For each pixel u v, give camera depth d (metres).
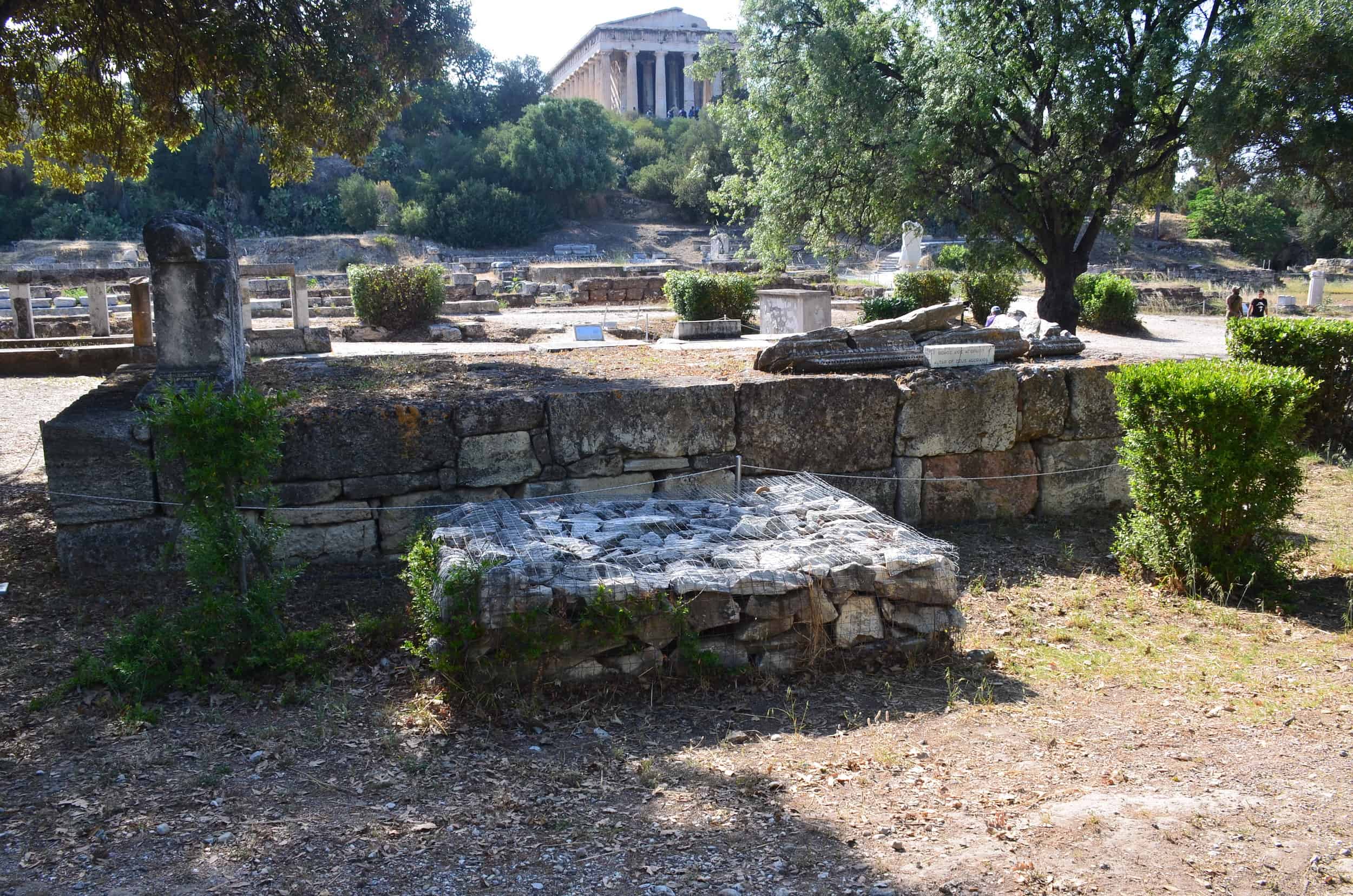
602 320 19.66
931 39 18.17
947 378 7.35
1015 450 7.63
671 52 79.12
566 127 59.44
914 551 5.03
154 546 5.75
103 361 14.05
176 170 53.97
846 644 4.85
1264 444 5.86
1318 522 7.65
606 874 3.02
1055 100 17.97
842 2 18.11
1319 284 30.41
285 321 18.92
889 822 3.36
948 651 5.03
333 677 4.61
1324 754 3.88
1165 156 18.34
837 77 17.69
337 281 32.31
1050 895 2.88
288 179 13.27
